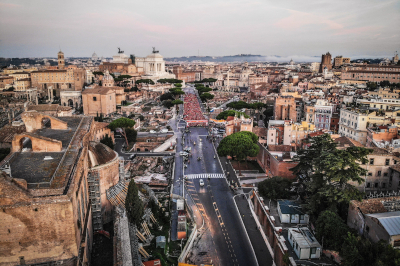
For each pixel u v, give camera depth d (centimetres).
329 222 7112
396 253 5344
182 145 18238
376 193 8631
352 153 7919
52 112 17788
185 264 7638
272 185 9906
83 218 6956
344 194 7431
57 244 5534
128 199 8356
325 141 9169
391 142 12769
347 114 16650
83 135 9106
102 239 8094
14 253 5362
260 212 9731
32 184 5603
